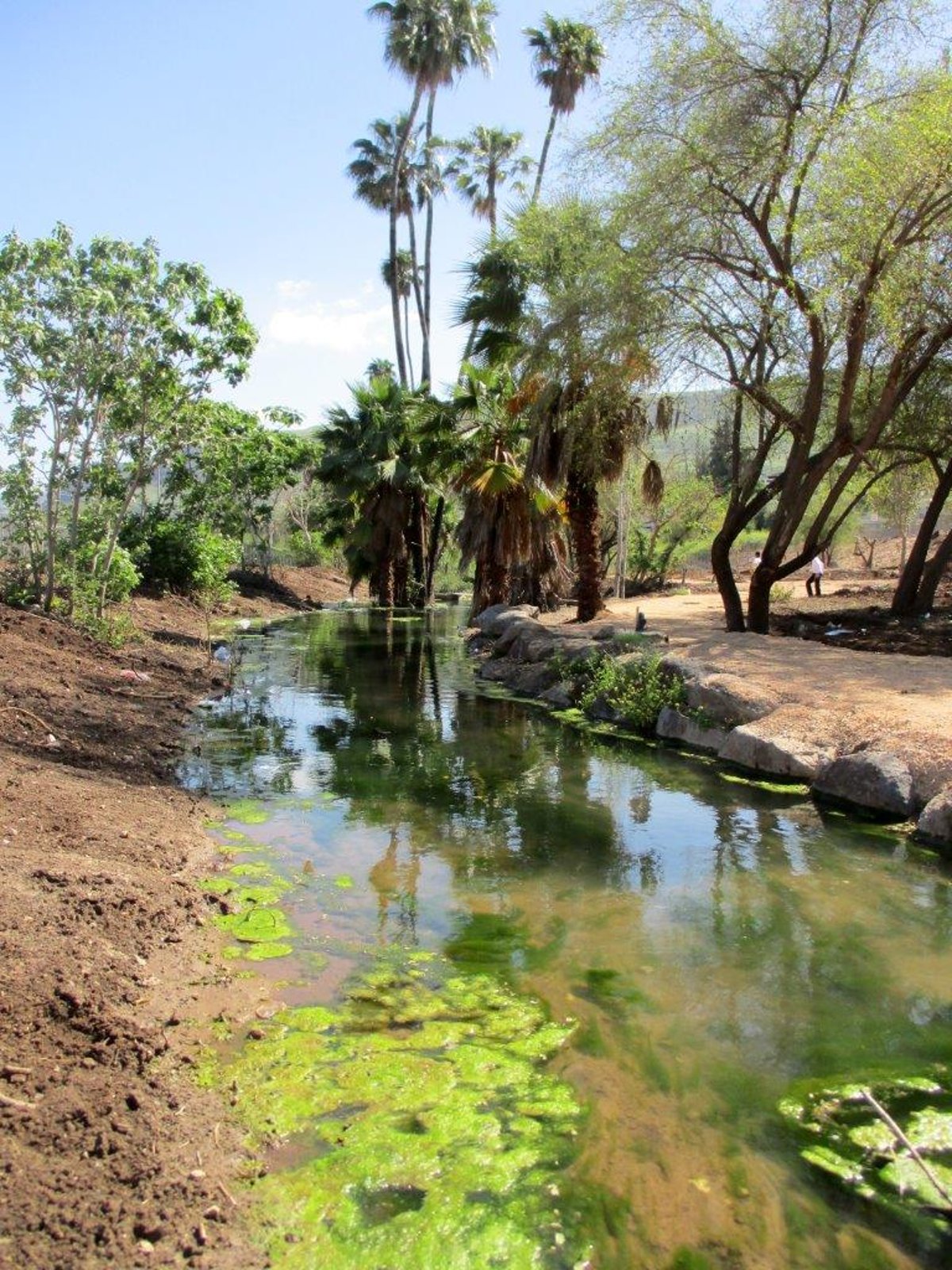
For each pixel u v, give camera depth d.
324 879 6.57
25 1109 3.47
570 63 31.89
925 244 13.30
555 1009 4.78
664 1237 3.19
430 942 5.57
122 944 5.06
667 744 11.11
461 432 22.61
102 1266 2.85
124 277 15.87
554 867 6.93
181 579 25.73
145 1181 3.24
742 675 11.63
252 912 5.89
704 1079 4.16
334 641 22.11
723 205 14.10
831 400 18.62
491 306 18.78
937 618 18.45
